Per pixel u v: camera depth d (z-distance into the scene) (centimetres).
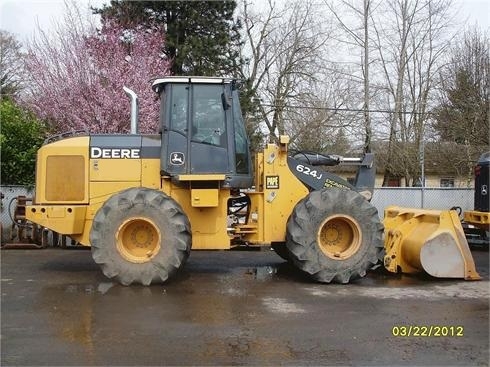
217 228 830
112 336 538
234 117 827
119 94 1706
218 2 2214
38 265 962
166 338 532
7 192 1345
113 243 764
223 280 826
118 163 839
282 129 2472
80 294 720
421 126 2294
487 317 617
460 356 488
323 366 460
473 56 1902
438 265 810
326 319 603
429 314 628
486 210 1194
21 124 1405
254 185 882
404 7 2384
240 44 2403
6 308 645
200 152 811
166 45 2145
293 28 2608
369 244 802
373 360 476
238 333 549
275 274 882
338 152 2367
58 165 842
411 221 872
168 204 771
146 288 759
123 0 2108
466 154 1867
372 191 897
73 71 1775
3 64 2494
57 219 821
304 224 789
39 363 462
